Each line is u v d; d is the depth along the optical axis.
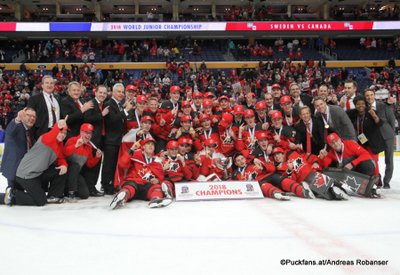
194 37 32.22
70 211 5.45
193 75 24.30
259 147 6.95
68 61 29.31
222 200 6.23
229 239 3.89
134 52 29.33
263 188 6.41
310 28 30.17
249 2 35.69
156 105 7.55
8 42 32.59
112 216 5.06
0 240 3.97
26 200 5.88
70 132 6.75
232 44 31.64
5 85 23.41
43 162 5.81
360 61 30.16
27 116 5.92
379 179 6.41
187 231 4.22
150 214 5.17
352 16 32.72
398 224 4.46
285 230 4.22
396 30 30.59
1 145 15.29
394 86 24.25
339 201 6.02
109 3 35.44
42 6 35.91
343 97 7.95
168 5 36.19
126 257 3.39
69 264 3.23
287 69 26.12
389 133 7.33
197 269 3.07
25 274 3.03
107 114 6.94
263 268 3.07
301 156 6.66
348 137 6.70
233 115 7.99
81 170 6.86
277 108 7.85
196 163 6.80
